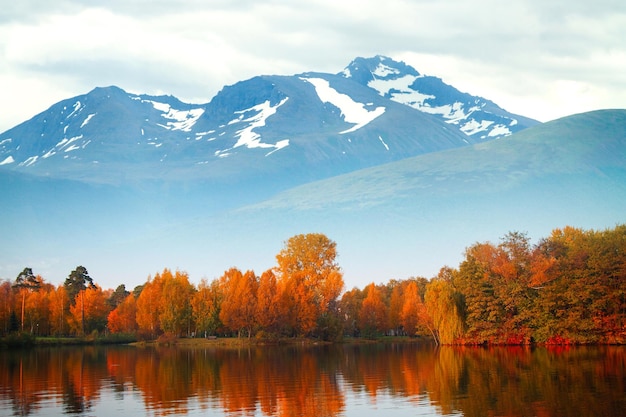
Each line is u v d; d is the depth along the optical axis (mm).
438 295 140000
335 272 175250
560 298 126375
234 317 158000
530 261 132125
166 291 169500
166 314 166500
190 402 63906
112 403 63938
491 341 132625
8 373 91000
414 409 58156
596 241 130875
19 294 188000
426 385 72312
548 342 128375
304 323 162375
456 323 135000
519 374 78688
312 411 58312
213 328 164500
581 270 124812
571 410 55625
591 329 124812
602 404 57688
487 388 68375
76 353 134625
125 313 195250
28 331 184875
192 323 170000
